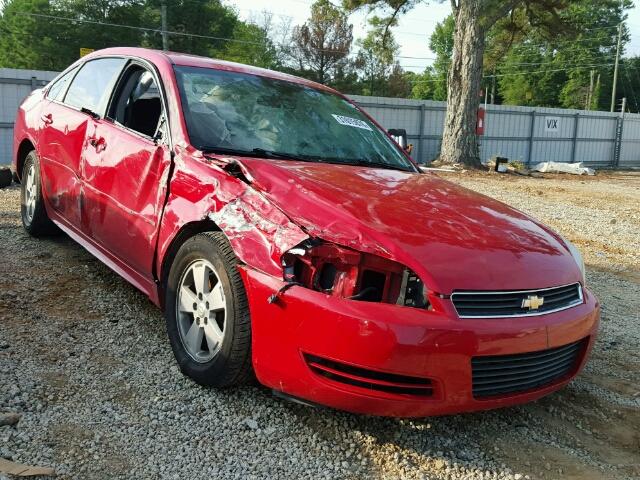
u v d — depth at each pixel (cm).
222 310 317
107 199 411
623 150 3475
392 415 276
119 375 337
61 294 444
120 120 429
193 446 281
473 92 2309
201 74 419
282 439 293
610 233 970
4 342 360
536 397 307
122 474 257
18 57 5069
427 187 379
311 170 354
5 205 728
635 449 322
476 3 2205
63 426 285
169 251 347
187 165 345
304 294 276
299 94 457
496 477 282
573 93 7538
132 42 5156
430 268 275
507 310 285
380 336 260
